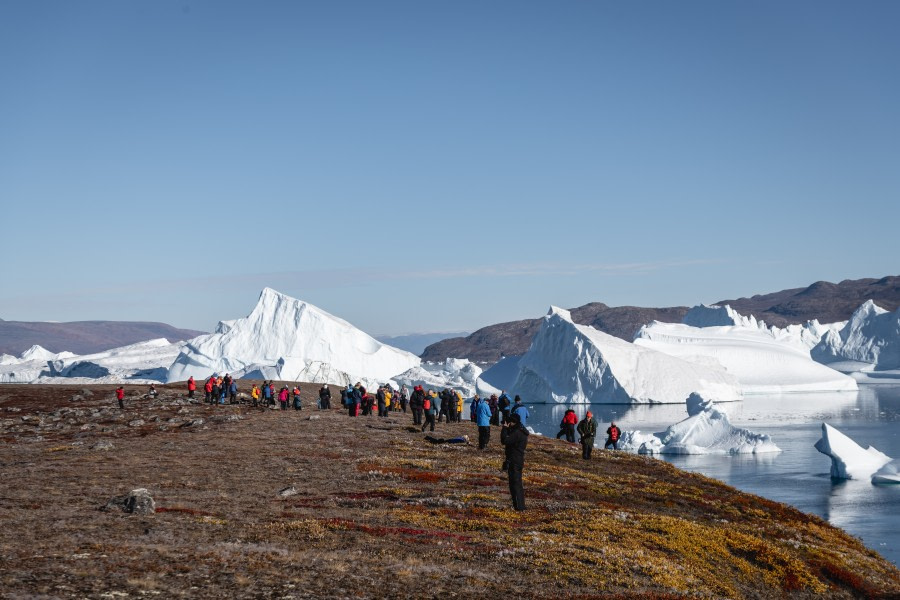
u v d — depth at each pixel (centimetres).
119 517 1691
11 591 1061
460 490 2491
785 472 5994
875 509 4556
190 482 2394
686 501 2905
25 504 1842
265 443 3691
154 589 1130
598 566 1602
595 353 15175
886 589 2258
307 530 1664
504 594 1312
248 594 1150
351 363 17012
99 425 4591
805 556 2348
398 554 1514
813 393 17962
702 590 1630
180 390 7694
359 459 3172
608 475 3366
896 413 11656
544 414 12631
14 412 5609
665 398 14725
